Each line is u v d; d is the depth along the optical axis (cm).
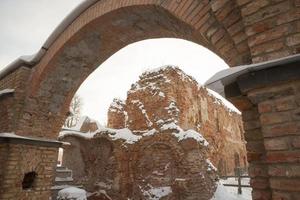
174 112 1199
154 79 1334
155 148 1133
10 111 568
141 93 1350
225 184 1374
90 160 1398
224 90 226
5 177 490
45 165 575
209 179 1077
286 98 172
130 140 1205
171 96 1259
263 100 183
